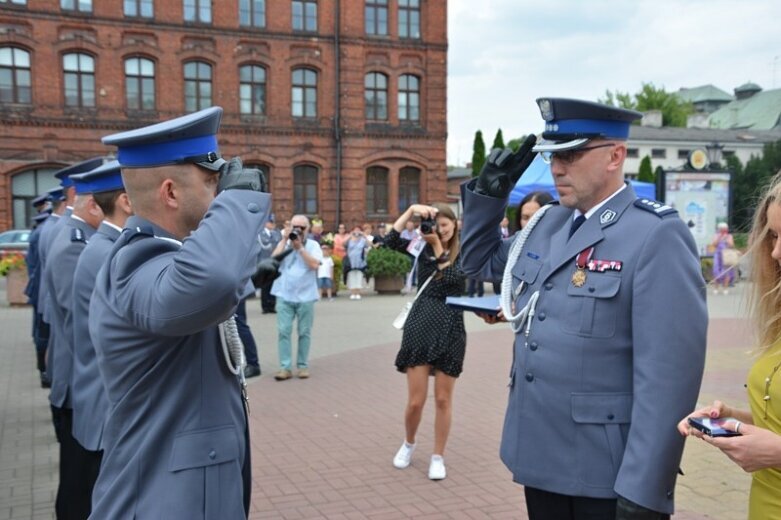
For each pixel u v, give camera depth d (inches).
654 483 82.2
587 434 89.4
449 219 189.9
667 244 86.4
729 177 762.2
